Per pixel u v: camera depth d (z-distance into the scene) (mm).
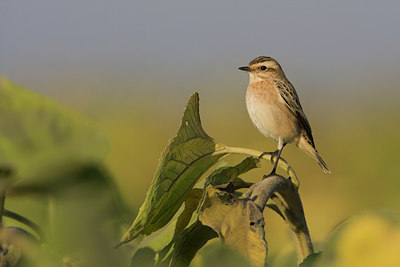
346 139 23891
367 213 1655
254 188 3244
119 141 21094
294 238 3701
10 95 1396
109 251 1566
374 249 1563
